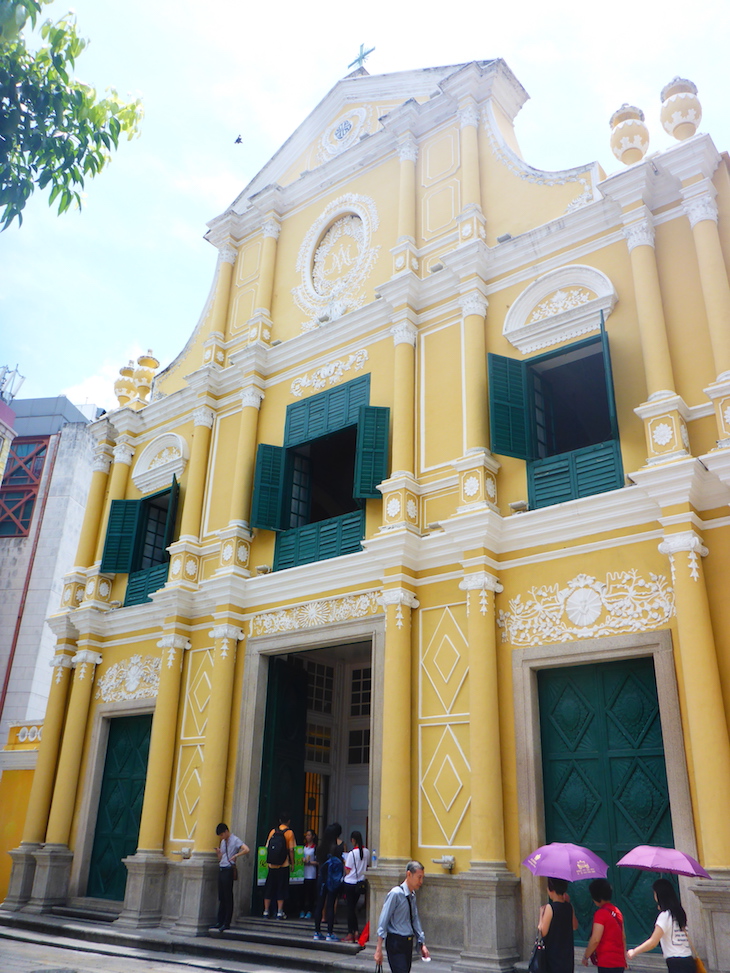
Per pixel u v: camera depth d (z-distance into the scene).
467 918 8.86
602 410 12.51
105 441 17.38
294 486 13.82
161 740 13.04
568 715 9.43
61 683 15.61
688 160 10.03
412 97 14.84
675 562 8.62
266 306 15.16
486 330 11.66
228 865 11.24
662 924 6.11
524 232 11.88
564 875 5.92
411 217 13.25
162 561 16.19
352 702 15.17
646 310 9.80
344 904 12.87
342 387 13.17
